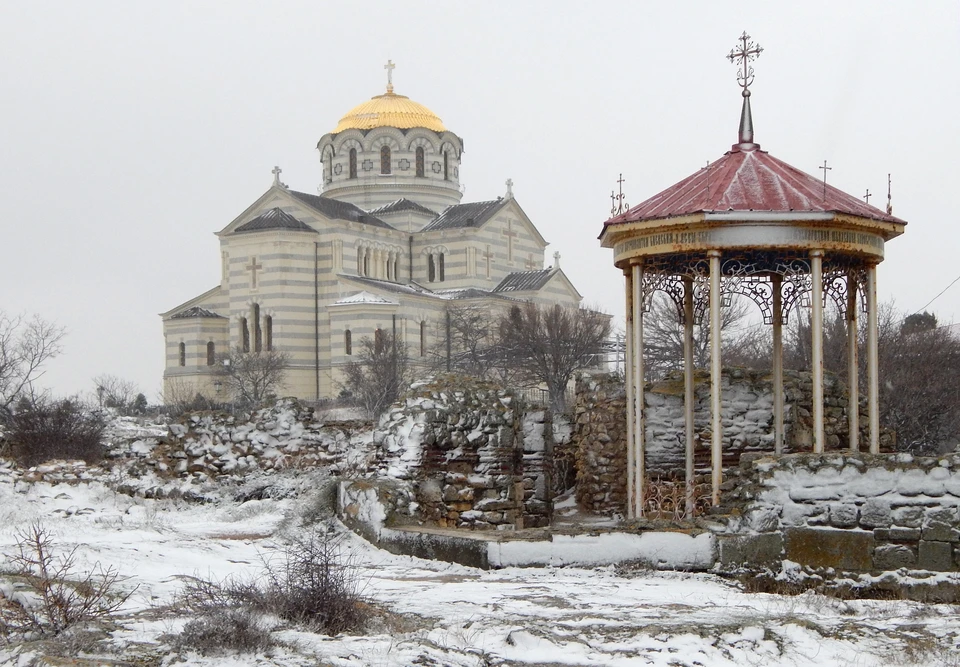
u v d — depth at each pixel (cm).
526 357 10325
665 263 2539
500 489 2477
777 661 1340
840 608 1609
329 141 15150
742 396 2895
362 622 1448
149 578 1712
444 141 15112
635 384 2553
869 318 2508
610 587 1766
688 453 2723
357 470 2781
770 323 2828
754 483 1911
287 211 13988
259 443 3022
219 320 14150
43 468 2991
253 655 1266
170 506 2684
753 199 2373
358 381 11019
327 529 2225
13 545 1753
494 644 1377
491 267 14412
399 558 2075
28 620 1365
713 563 1873
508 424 2508
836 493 1847
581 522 2811
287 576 1582
